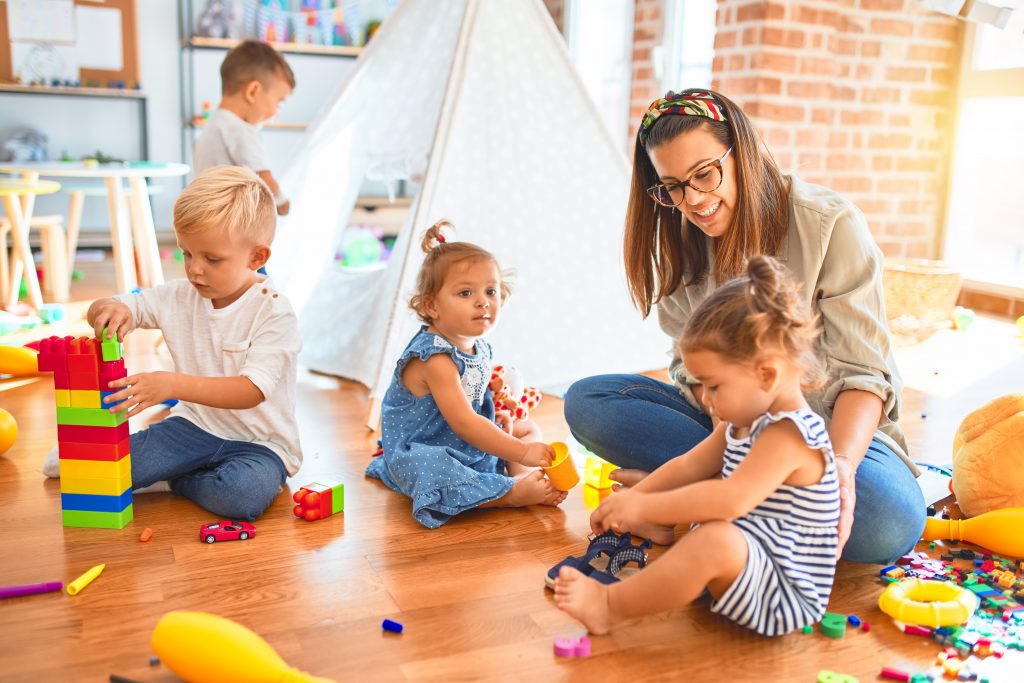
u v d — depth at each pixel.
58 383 1.40
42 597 1.23
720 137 1.30
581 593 1.14
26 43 4.55
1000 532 1.41
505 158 2.35
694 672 1.09
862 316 1.33
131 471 1.51
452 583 1.30
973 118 3.52
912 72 3.45
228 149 2.52
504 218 2.36
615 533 1.33
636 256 1.49
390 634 1.16
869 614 1.23
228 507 1.49
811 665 1.11
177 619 1.03
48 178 4.50
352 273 2.57
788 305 1.11
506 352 2.37
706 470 1.28
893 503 1.27
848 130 3.40
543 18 2.37
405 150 2.39
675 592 1.10
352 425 2.05
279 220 2.68
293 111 5.12
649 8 4.04
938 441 2.01
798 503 1.14
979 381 2.50
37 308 3.09
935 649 1.15
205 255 1.49
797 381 1.16
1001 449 1.49
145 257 3.30
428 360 1.56
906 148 3.52
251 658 0.99
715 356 1.12
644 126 1.36
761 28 3.14
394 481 1.62
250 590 1.26
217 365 1.58
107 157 4.34
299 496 1.52
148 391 1.43
